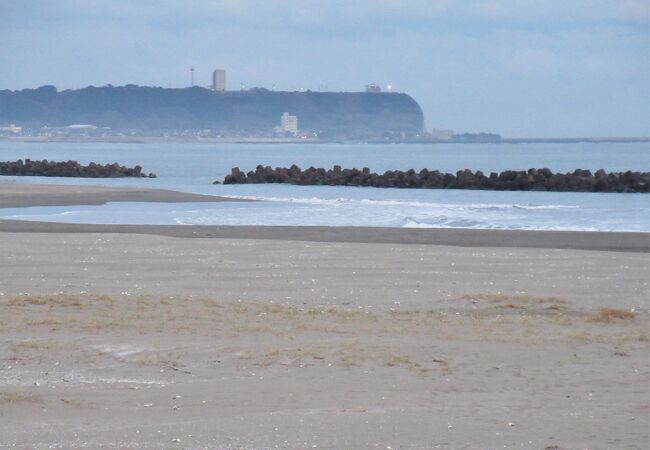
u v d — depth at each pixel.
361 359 30.89
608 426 22.81
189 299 42.34
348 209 106.25
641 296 44.59
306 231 75.31
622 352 32.41
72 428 22.84
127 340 33.69
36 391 26.81
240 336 34.59
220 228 77.69
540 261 56.41
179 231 74.62
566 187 157.12
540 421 23.28
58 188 140.00
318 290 46.22
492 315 39.50
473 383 27.95
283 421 23.38
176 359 30.98
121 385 27.77
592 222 89.75
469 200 128.38
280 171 187.62
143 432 22.41
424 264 55.09
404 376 28.80
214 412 24.58
